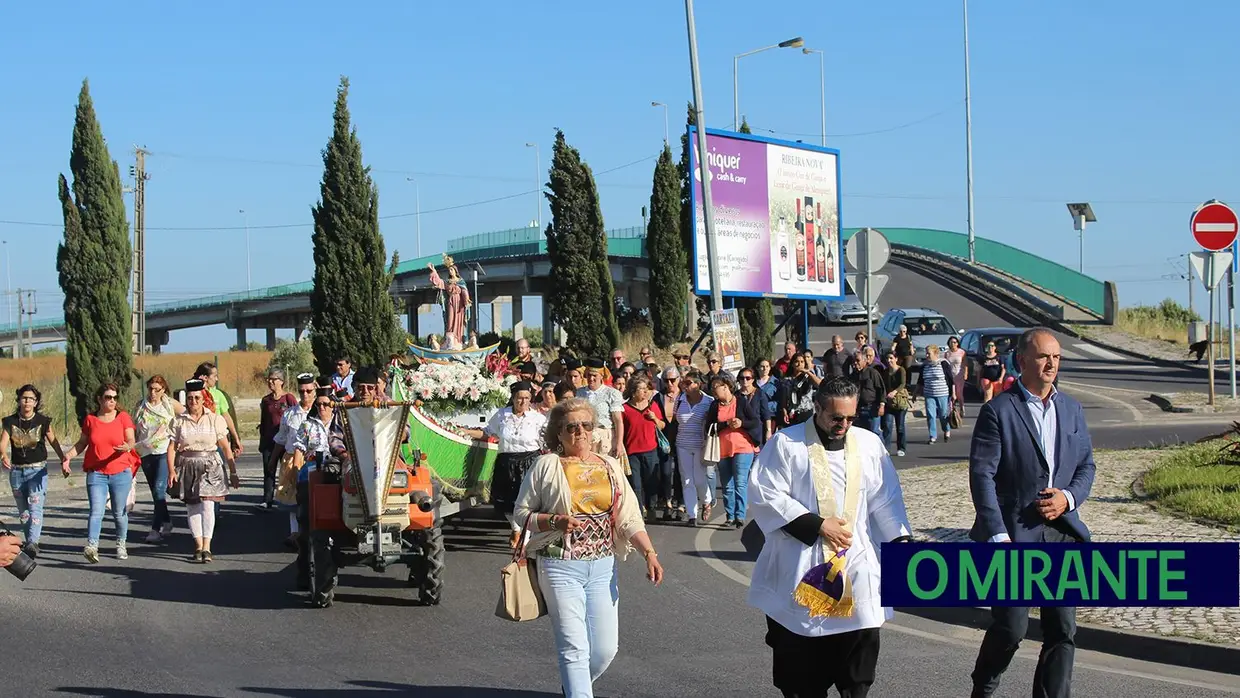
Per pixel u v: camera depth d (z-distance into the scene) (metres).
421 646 9.60
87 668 8.98
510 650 9.43
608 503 7.09
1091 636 9.19
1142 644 8.88
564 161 42.56
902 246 77.69
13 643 9.82
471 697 8.05
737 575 12.53
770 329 41.91
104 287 33.88
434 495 11.48
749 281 29.97
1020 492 6.96
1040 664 6.95
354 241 32.12
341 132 32.25
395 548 11.01
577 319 42.47
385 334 32.22
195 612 11.04
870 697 7.93
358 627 10.34
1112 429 24.45
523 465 13.45
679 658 9.05
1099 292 53.41
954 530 13.26
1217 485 14.74
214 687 8.41
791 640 6.49
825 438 6.54
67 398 33.72
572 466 7.10
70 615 10.93
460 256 83.00
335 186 32.03
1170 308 55.00
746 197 29.92
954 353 26.38
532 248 77.25
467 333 18.31
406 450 11.24
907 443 24.16
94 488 13.76
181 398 15.98
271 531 16.12
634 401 16.03
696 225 28.45
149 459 15.36
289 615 10.87
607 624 7.06
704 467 16.09
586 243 42.59
